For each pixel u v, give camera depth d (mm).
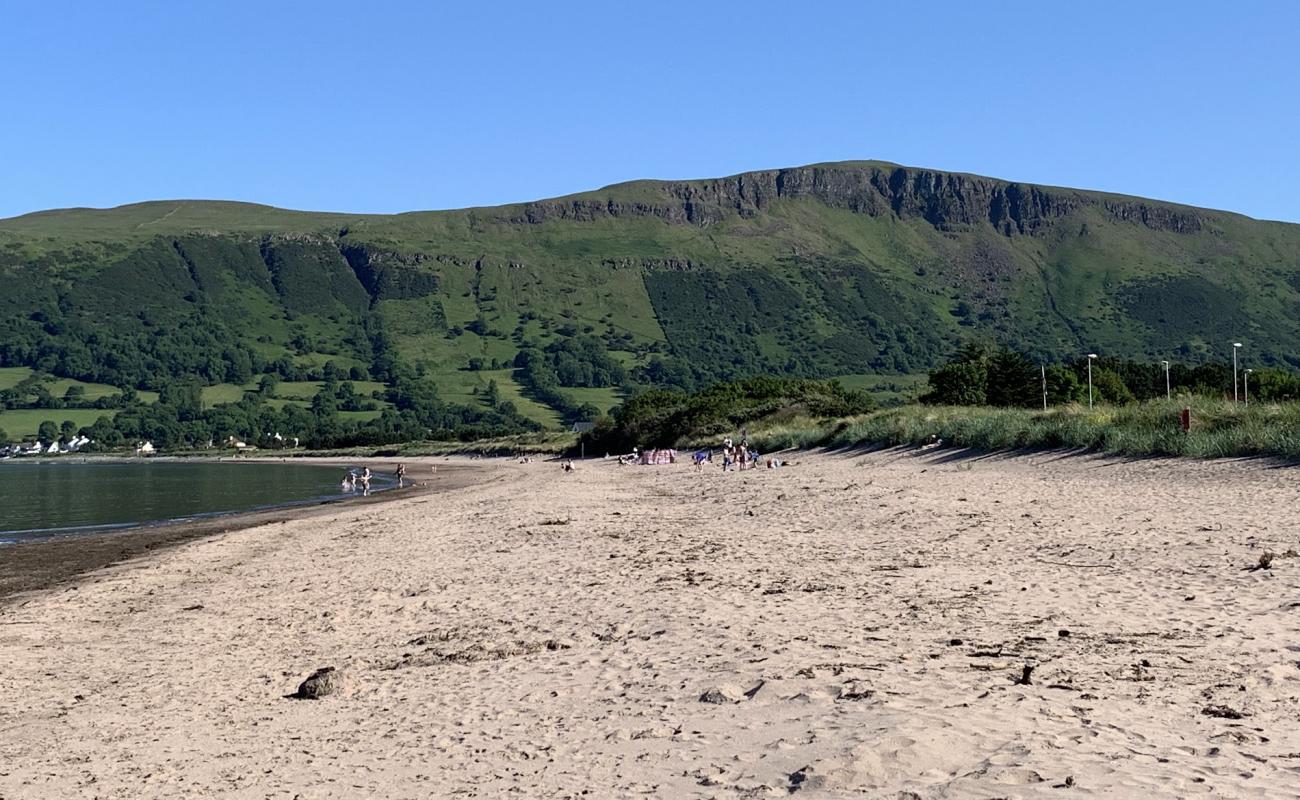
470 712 8516
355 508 42094
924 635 9656
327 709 9250
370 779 7043
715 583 14039
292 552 23984
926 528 19078
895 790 5543
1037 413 41781
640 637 10828
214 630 14258
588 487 43031
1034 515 19688
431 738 7879
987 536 17188
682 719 7535
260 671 11320
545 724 7887
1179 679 7613
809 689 7801
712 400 90125
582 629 11664
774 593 12828
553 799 6172
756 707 7574
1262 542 14062
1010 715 6770
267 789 7059
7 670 12477
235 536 29406
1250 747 6008
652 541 20141
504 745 7457
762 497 29781
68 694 11047
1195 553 13656
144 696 10625
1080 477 27922
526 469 83812
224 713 9539
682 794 5957
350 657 11586
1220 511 18062
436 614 13781
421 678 10047
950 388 74312
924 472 34875
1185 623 9516
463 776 6855
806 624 10562
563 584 15211
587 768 6691
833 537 18875
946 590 12133
